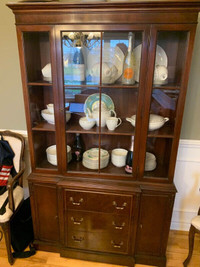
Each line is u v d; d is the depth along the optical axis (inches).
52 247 70.2
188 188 76.6
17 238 67.9
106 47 52.6
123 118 61.8
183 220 80.7
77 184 60.1
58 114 56.8
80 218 64.3
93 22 48.1
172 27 46.4
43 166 64.3
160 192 58.2
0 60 69.8
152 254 66.1
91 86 55.7
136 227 62.6
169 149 57.7
